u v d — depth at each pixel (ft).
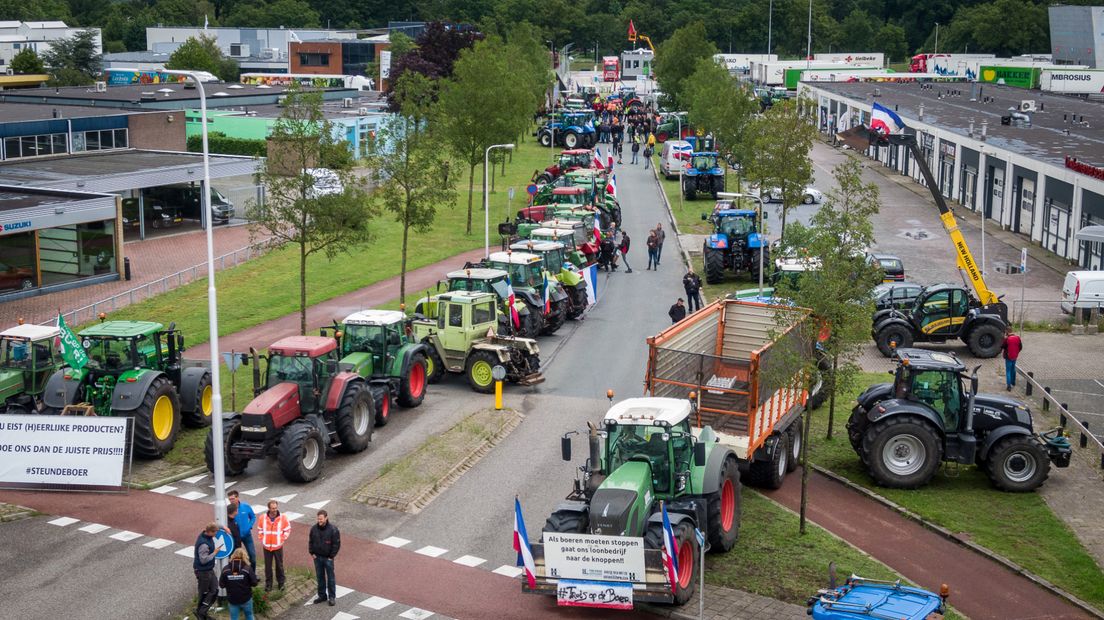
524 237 158.61
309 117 112.37
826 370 77.56
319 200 108.17
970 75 414.21
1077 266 167.22
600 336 127.85
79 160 207.41
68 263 152.46
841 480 82.99
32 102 281.33
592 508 60.13
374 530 72.84
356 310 135.23
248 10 638.12
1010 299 145.18
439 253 173.47
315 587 65.41
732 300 89.56
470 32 337.93
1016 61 458.09
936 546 71.82
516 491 79.41
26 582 65.21
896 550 71.05
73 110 244.83
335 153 110.01
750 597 63.16
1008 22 559.38
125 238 185.26
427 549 70.08
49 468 80.12
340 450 87.51
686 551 61.67
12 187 163.12
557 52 577.43
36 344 86.53
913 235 193.98
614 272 165.27
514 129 194.49
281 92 321.32
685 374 75.41
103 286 151.94
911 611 53.16
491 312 109.50
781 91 399.24
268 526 63.77
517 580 65.92
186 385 91.04
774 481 80.38
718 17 624.18
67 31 525.34
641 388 106.32
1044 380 109.50
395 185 131.95
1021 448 79.97
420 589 64.69
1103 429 94.73
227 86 342.85
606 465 64.75
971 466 86.63
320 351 83.71
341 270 160.04
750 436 72.69
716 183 228.84
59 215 147.84
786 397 82.02
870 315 76.02
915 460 80.74
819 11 619.26
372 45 501.15
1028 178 190.39
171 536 72.08
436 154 136.36
